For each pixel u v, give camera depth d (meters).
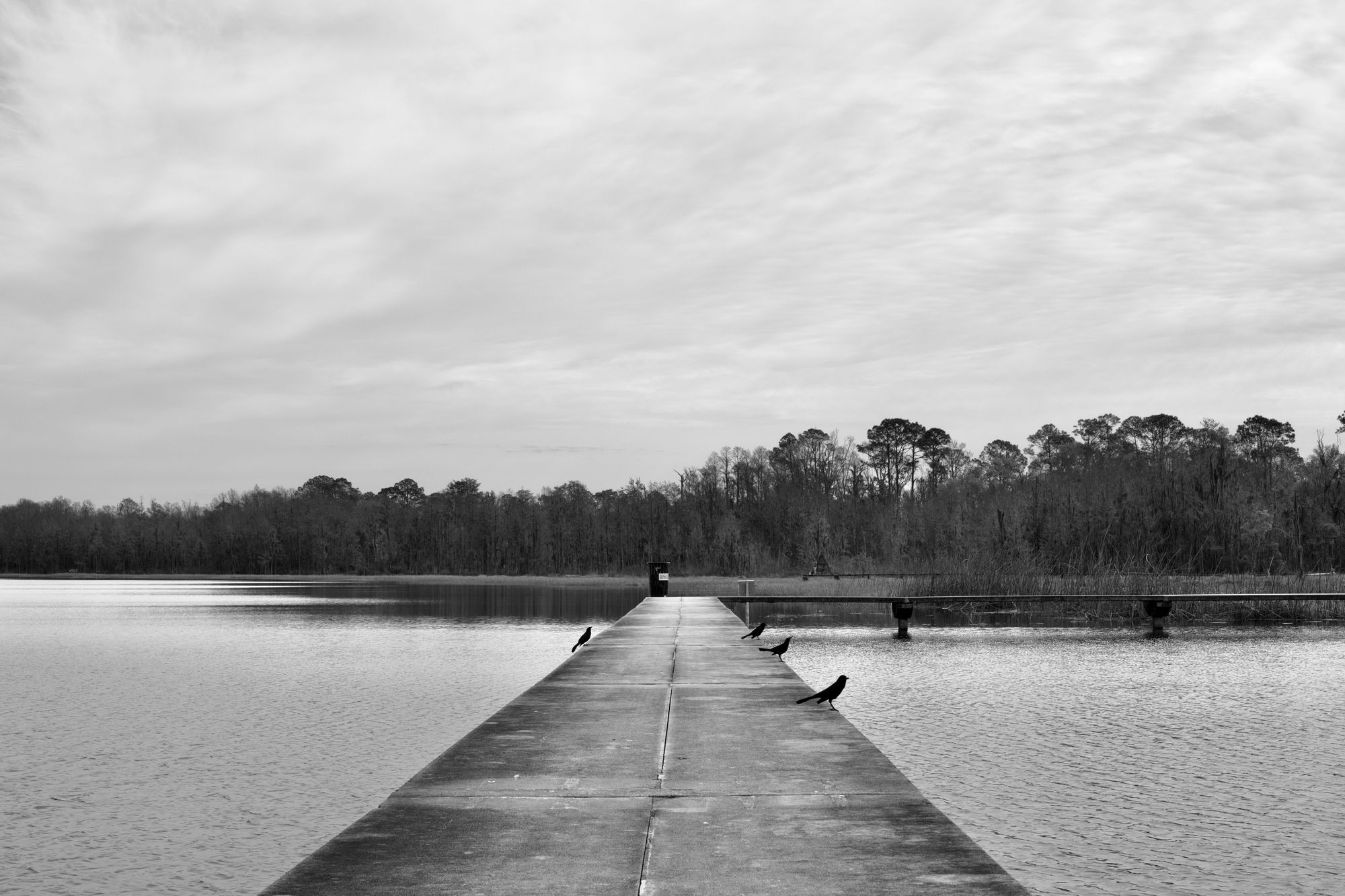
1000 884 5.53
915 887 5.49
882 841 6.38
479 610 54.84
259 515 136.62
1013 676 24.72
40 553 140.38
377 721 20.09
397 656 31.84
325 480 171.12
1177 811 12.65
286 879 5.63
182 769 16.20
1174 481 70.56
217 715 21.12
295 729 19.34
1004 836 11.73
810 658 28.44
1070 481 73.69
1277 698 21.17
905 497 110.06
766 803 7.37
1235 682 23.61
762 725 10.66
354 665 29.44
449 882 5.58
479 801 7.42
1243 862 10.82
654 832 6.60
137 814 13.68
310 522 133.00
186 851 12.19
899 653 29.58
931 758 15.59
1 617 53.88
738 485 108.94
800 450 114.88
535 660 30.45
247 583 112.56
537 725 10.66
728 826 6.74
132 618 52.38
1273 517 67.94
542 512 118.25
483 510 123.56
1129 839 11.59
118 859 11.93
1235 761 15.32
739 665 16.14
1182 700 20.81
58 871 11.53
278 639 38.62
